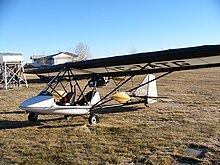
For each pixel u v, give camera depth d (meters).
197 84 18.31
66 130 6.66
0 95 16.05
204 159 4.37
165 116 8.04
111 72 7.84
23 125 7.39
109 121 7.62
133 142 5.39
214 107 9.41
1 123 7.73
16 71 22.17
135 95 9.70
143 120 7.62
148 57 5.45
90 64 6.56
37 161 4.46
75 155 4.72
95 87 8.23
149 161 4.30
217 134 5.84
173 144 5.20
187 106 9.86
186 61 5.66
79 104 7.90
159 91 15.12
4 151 5.07
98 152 4.85
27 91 17.92
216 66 6.02
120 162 4.33
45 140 5.76
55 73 8.84
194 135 5.80
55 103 7.13
